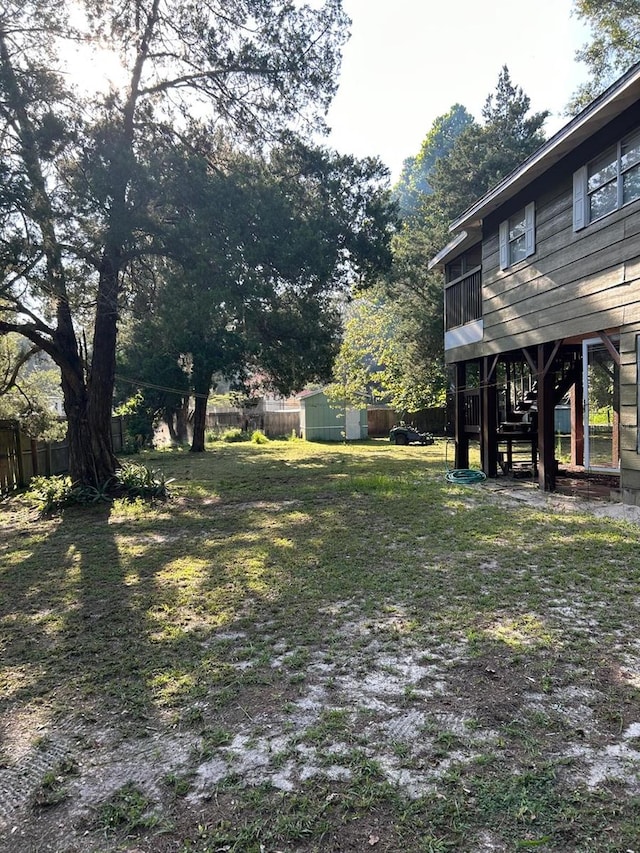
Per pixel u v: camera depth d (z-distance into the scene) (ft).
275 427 101.81
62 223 26.71
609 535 20.16
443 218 74.59
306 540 21.52
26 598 15.99
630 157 22.61
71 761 8.00
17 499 36.86
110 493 34.53
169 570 18.19
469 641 11.62
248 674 10.52
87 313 35.22
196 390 67.77
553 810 6.59
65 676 10.82
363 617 13.26
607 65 63.72
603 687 9.53
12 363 41.01
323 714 8.97
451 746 7.95
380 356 82.02
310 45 33.96
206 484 40.04
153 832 6.53
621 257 23.35
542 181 29.19
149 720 9.06
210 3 31.63
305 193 35.60
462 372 43.19
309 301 36.70
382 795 6.95
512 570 16.48
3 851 6.33
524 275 31.40
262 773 7.52
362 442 84.89
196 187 28.81
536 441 38.99
